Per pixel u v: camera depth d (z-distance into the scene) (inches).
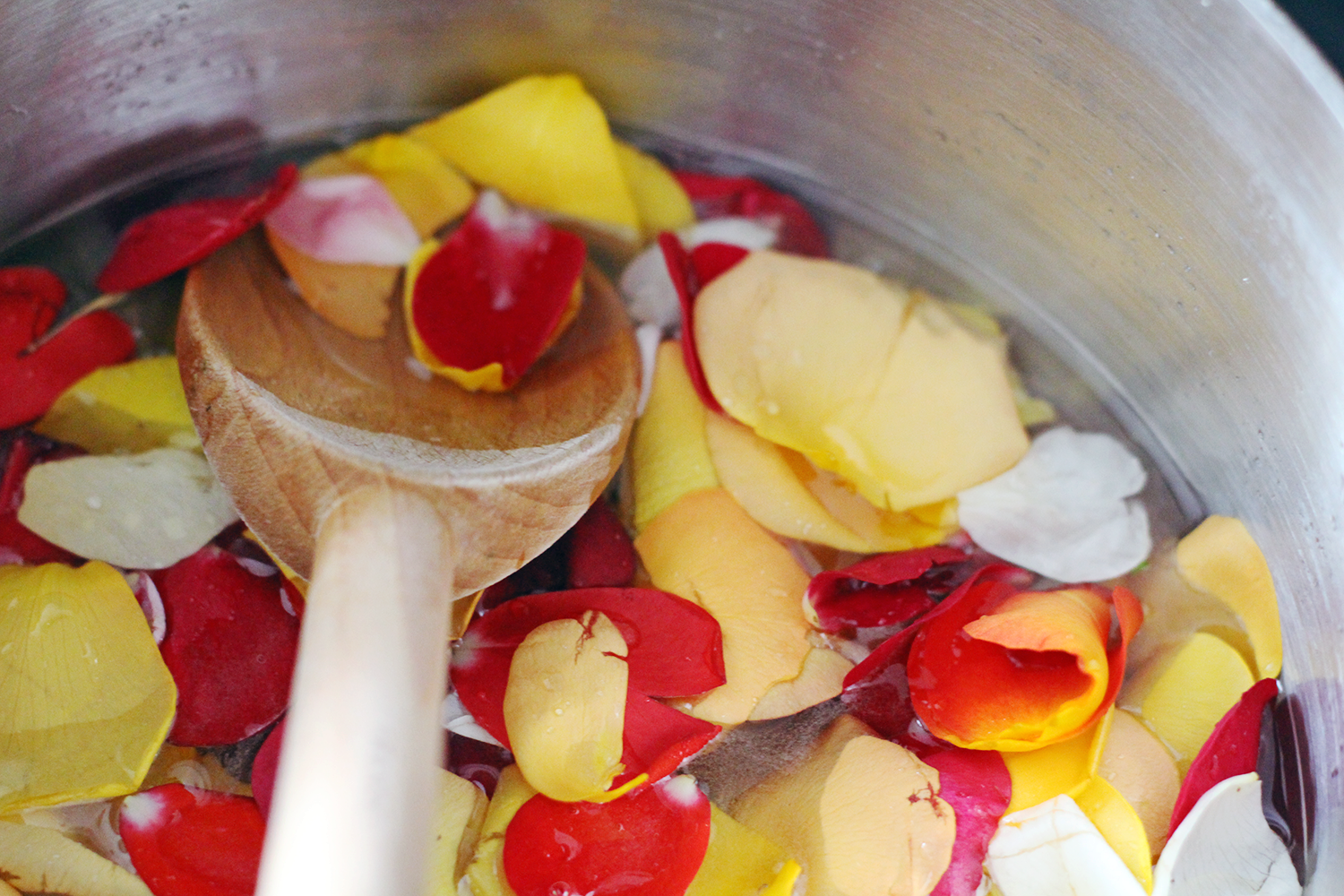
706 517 10.6
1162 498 11.5
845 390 11.2
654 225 12.0
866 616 10.4
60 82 10.9
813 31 11.4
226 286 10.6
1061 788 10.0
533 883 9.6
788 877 9.7
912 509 11.0
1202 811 10.1
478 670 10.1
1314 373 10.5
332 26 11.5
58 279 11.2
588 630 10.1
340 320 10.9
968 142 11.6
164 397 10.7
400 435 10.4
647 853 9.7
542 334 11.0
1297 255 10.4
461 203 11.6
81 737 9.7
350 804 8.4
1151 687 10.6
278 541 9.9
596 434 10.4
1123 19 10.3
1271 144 10.2
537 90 11.8
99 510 10.3
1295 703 10.8
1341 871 10.2
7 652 9.9
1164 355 11.6
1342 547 10.5
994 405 11.4
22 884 9.5
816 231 12.4
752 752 10.0
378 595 9.1
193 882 9.6
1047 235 11.8
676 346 11.3
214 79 11.5
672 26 11.6
